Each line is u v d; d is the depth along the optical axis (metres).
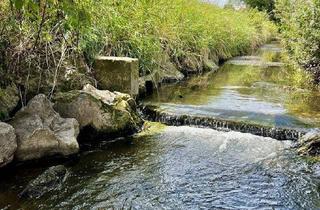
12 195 4.12
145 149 5.59
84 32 6.60
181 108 7.26
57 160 5.10
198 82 10.52
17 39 5.79
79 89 6.61
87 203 4.06
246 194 4.32
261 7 35.53
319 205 4.09
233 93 8.89
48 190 4.27
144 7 9.48
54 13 5.66
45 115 5.32
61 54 6.45
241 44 19.00
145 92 8.56
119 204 4.07
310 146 5.45
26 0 2.97
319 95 8.62
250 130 6.20
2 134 4.52
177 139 5.98
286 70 12.91
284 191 4.38
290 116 6.72
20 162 4.84
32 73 6.11
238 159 5.25
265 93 8.90
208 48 13.88
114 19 7.74
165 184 4.53
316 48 8.37
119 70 7.18
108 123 5.93
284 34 10.27
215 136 6.09
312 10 8.29
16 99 5.67
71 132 5.30
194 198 4.23
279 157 5.29
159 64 9.92
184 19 11.73
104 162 5.11
